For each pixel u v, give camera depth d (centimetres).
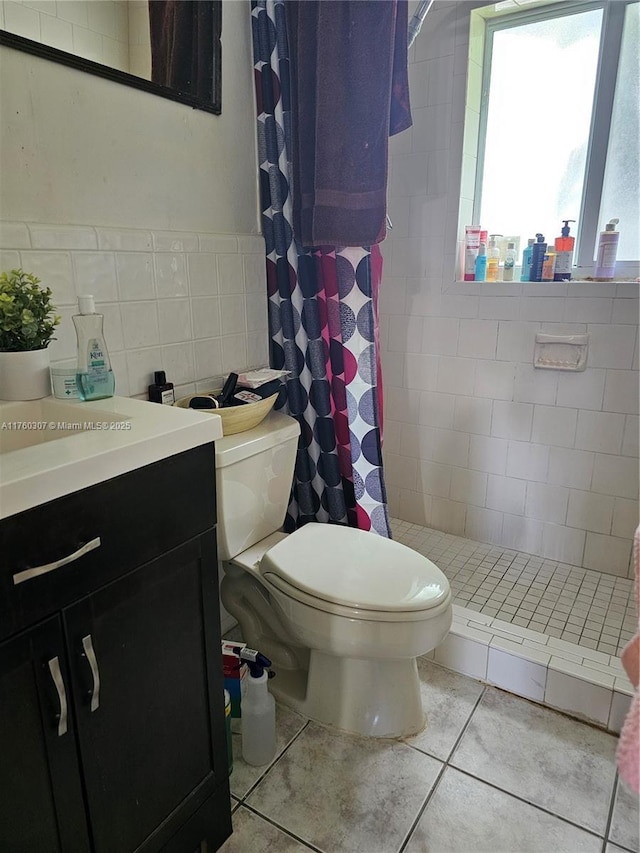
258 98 165
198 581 104
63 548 78
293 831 121
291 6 151
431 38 195
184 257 150
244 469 140
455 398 221
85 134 124
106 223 131
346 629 127
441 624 128
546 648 157
